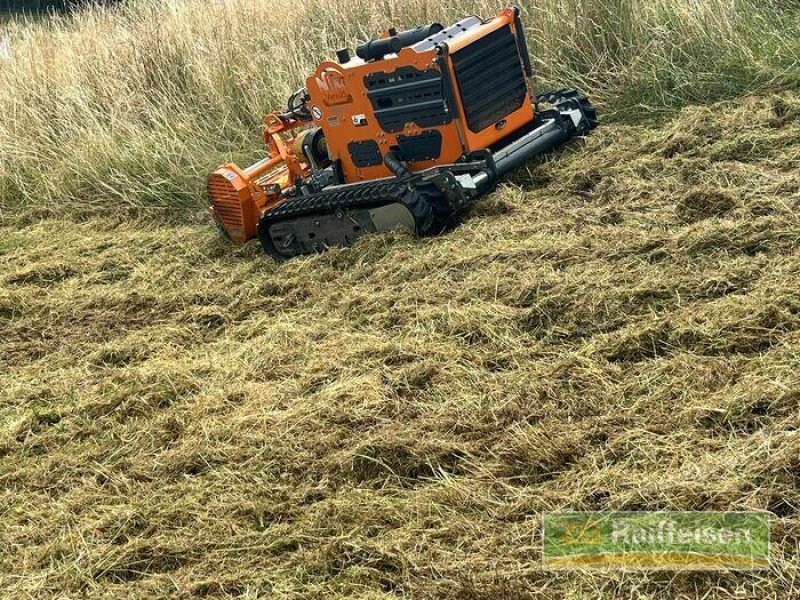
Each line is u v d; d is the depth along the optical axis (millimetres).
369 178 7699
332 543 4262
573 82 9336
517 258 6320
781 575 3562
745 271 5496
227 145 10406
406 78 7133
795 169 6781
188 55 11484
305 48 11344
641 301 5508
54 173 10305
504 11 7371
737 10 9359
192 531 4586
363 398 5238
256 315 6770
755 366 4734
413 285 6422
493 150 7551
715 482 4020
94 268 8305
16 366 6824
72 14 14906
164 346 6582
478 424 4809
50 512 4980
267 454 4988
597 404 4766
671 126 8031
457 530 4188
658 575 3705
